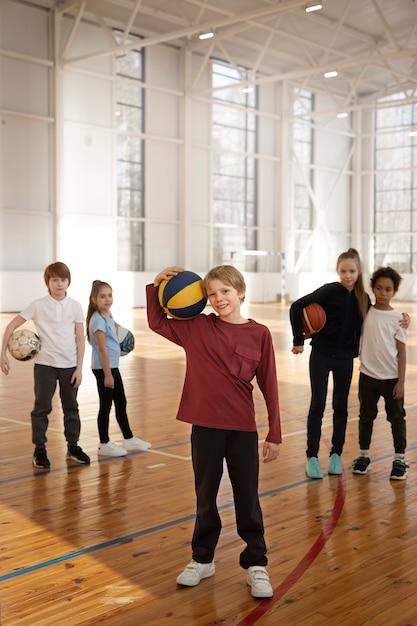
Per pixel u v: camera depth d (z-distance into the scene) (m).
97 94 17.75
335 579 2.64
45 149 16.88
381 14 15.23
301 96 22.97
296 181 22.84
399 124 23.81
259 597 2.48
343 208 24.48
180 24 18.08
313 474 4.03
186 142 19.59
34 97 16.61
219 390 2.55
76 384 4.24
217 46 19.58
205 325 2.60
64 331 4.23
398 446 4.02
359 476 4.07
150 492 3.74
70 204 17.42
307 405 6.41
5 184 16.25
